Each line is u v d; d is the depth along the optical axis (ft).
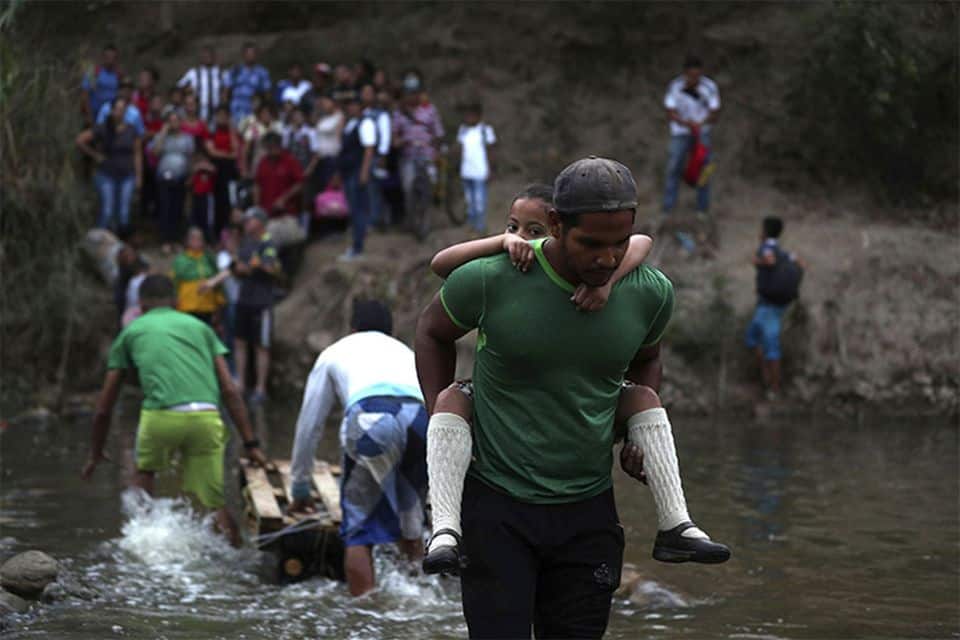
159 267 86.99
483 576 19.92
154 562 36.42
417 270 84.17
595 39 103.35
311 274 86.02
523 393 19.92
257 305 77.20
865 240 82.74
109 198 86.79
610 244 18.84
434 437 20.15
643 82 102.58
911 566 36.22
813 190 92.53
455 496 19.92
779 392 74.79
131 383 79.87
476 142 86.79
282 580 34.71
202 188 89.35
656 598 32.12
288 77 103.76
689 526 20.10
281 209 86.12
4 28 55.11
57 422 67.82
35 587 31.37
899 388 74.69
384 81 89.51
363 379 33.42
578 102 102.78
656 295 20.24
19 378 77.77
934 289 78.64
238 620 30.04
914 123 88.94
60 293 79.10
